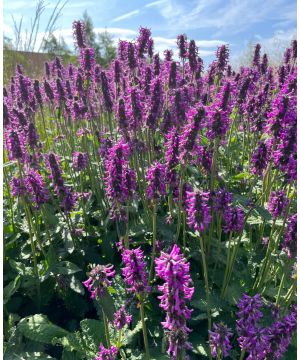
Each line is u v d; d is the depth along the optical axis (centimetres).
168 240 67
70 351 54
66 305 68
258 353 41
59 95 97
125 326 51
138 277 42
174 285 34
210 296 58
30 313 67
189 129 55
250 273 65
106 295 42
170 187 63
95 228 79
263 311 55
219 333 41
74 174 94
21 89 96
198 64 106
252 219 65
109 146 79
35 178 64
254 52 115
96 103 113
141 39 91
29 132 79
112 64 99
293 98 57
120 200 55
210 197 58
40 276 66
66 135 101
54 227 77
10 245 75
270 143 59
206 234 70
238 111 89
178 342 37
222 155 94
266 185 69
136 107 69
